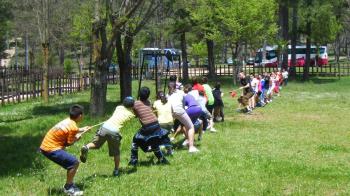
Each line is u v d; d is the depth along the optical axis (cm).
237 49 4331
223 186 920
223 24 4138
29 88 2995
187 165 1109
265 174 1026
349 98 3222
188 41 5881
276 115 2258
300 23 4900
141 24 2283
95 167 1097
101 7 1906
